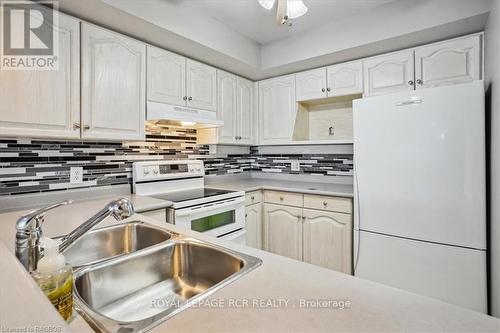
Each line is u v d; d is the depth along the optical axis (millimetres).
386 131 1840
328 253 2283
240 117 2830
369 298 583
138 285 920
